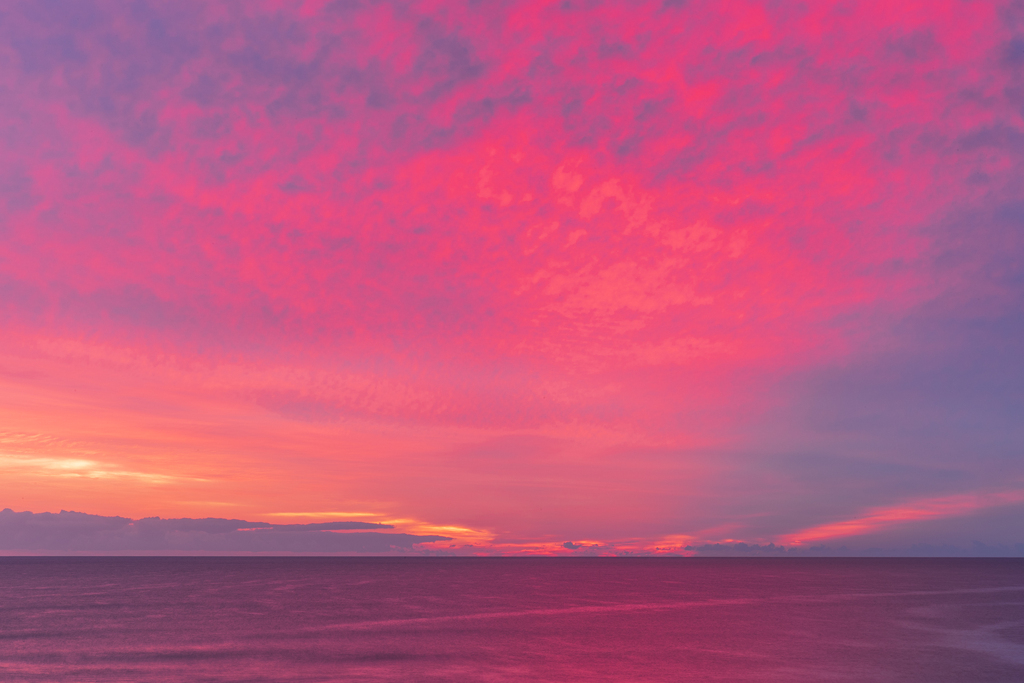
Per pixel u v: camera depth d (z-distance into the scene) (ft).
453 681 115.34
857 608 252.62
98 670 125.29
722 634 177.37
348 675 119.96
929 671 123.95
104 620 205.77
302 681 115.03
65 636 169.89
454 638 167.12
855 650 148.97
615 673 122.83
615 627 193.16
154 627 188.24
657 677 119.34
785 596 313.94
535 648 151.94
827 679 117.19
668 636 173.78
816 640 165.17
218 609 240.53
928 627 191.52
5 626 191.52
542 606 260.21
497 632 179.83
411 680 115.96
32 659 136.87
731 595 322.75
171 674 121.29
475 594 324.60
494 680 116.37
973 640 164.35
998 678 117.80
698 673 122.72
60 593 318.86
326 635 171.73
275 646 152.76
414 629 184.96
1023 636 171.94
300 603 266.16
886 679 116.88
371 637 167.94
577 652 146.72
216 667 127.34
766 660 136.15
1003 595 313.94
